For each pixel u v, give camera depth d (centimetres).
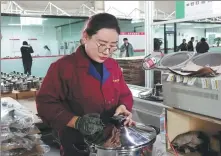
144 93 189
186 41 285
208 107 100
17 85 271
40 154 161
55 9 648
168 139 122
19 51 454
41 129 209
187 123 125
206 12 160
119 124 91
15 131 154
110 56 100
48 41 504
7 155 144
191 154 124
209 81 98
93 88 98
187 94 108
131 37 434
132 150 78
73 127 91
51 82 96
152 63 138
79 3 802
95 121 85
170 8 865
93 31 84
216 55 114
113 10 634
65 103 102
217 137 125
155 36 244
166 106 121
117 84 107
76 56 100
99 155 81
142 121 179
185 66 116
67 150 103
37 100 98
